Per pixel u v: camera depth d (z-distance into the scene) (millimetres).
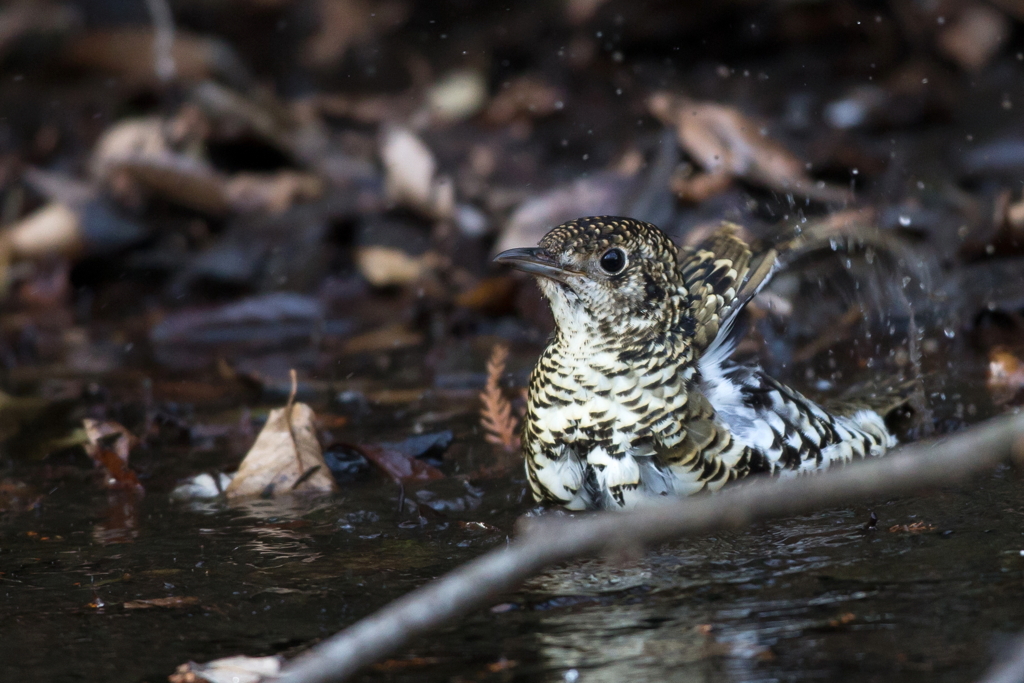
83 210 15203
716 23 17938
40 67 19078
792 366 10281
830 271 11391
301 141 16891
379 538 6809
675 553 6156
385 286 14109
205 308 13539
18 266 15062
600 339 6871
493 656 5016
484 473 8086
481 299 12492
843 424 7645
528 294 12484
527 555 4023
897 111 15719
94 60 18906
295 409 8156
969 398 9008
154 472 8500
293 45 20531
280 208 15555
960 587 5355
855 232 10523
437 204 14352
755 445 6926
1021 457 4020
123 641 5457
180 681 4992
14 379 11539
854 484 4012
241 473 7934
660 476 6875
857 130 15539
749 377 7230
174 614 5754
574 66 18062
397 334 12508
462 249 13930
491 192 14883
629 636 5117
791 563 5867
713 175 13227
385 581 6074
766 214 12727
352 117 18250
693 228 12703
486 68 18672
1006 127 14883
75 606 5938
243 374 10727
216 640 5414
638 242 6934
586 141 16156
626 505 6934
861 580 5547
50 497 7980
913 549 5926
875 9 17516
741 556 6035
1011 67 16469
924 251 11500
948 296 11000
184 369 11664
